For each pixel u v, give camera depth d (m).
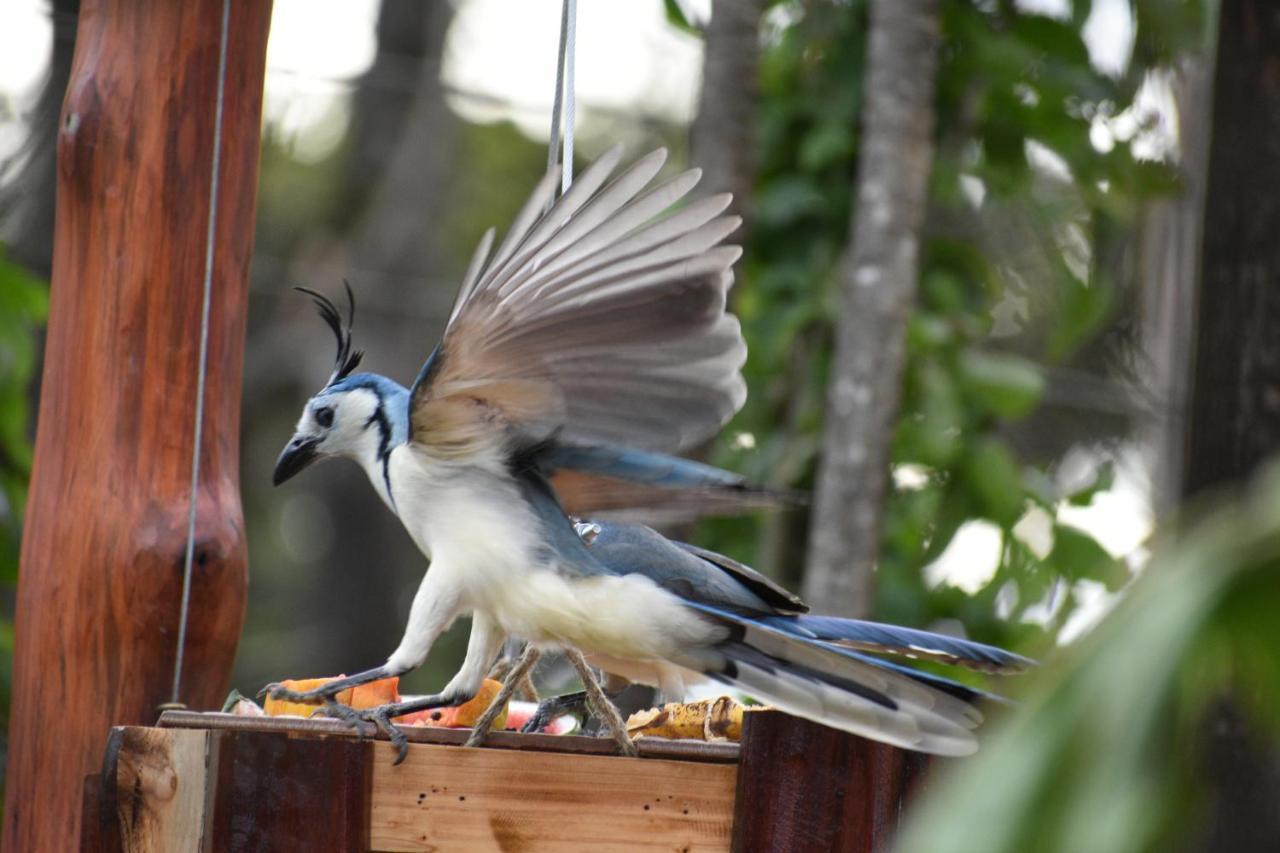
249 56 8.42
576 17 7.93
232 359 8.41
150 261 8.18
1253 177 4.89
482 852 5.79
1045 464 15.02
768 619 6.29
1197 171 13.37
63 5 16.50
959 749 5.59
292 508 25.38
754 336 12.48
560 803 5.89
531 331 5.73
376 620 25.09
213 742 5.60
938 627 12.54
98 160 8.20
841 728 5.71
